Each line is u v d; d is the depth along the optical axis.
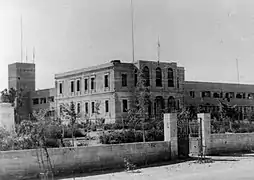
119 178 18.41
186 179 18.12
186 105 68.81
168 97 64.12
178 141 25.36
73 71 71.88
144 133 31.27
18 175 17.97
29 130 23.75
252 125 44.84
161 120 38.22
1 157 17.58
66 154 19.58
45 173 18.73
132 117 39.88
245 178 18.31
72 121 35.28
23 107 86.75
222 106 64.44
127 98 62.03
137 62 62.66
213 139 27.86
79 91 70.25
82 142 30.97
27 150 18.38
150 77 62.69
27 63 92.69
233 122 46.12
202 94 73.12
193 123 28.09
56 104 76.94
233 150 28.94
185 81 71.00
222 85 76.19
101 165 20.89
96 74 65.88
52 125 31.84
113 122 60.53
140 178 18.39
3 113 26.56
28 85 92.56
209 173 19.78
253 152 29.03
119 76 62.03
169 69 65.38
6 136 22.19
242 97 78.94
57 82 76.81
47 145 24.84
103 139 31.27
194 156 26.36
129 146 22.30
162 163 23.44
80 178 18.42
